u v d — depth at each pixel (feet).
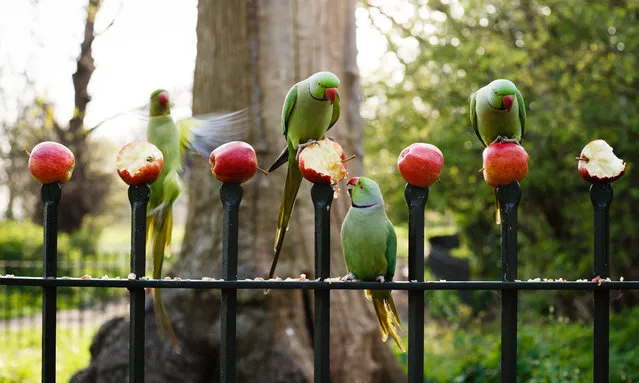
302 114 8.70
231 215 7.70
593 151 8.34
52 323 7.72
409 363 7.98
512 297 8.06
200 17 21.01
